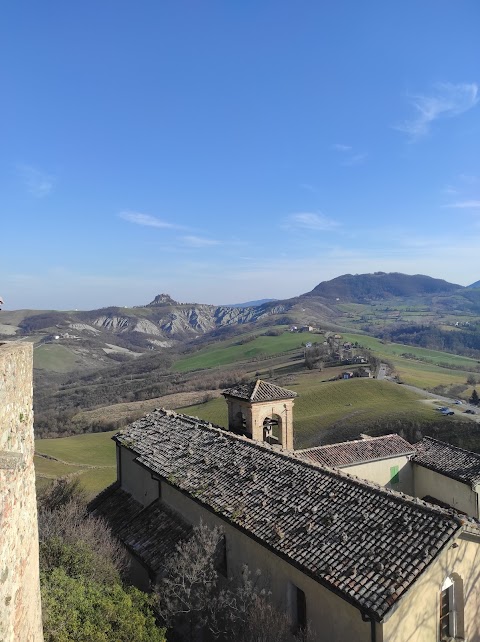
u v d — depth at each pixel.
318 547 12.55
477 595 12.68
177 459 20.70
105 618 11.55
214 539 15.73
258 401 23.00
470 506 24.66
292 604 13.20
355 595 10.60
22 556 8.21
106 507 24.73
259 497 15.75
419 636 11.13
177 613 14.53
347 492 14.48
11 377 8.14
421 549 11.38
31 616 8.98
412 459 28.25
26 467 8.94
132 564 19.77
